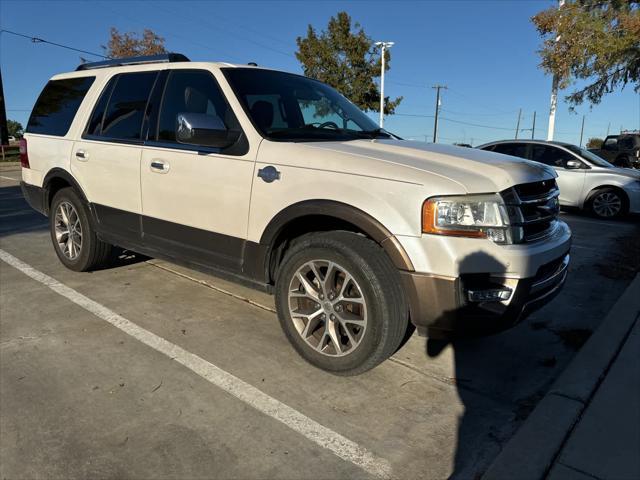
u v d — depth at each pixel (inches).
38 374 119.0
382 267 109.1
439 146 137.8
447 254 102.3
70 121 188.1
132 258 216.7
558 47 651.5
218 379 119.3
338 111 162.1
